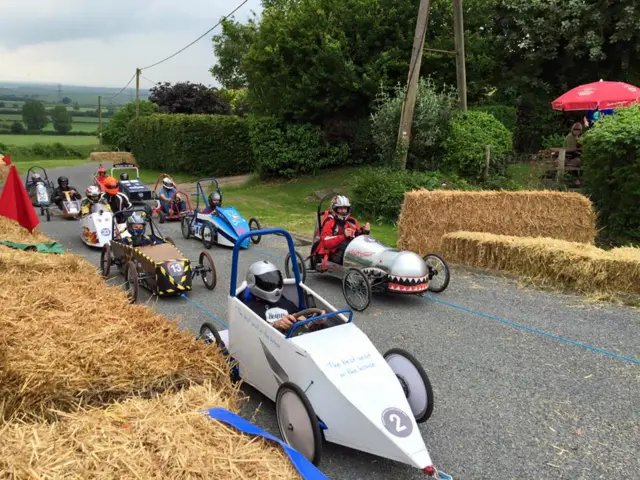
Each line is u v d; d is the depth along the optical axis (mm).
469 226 11078
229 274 10086
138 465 3150
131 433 3459
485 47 19422
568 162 14953
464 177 15422
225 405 4043
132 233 9336
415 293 7867
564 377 5723
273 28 20422
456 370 5902
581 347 6496
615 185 11391
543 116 19906
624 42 18484
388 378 4215
